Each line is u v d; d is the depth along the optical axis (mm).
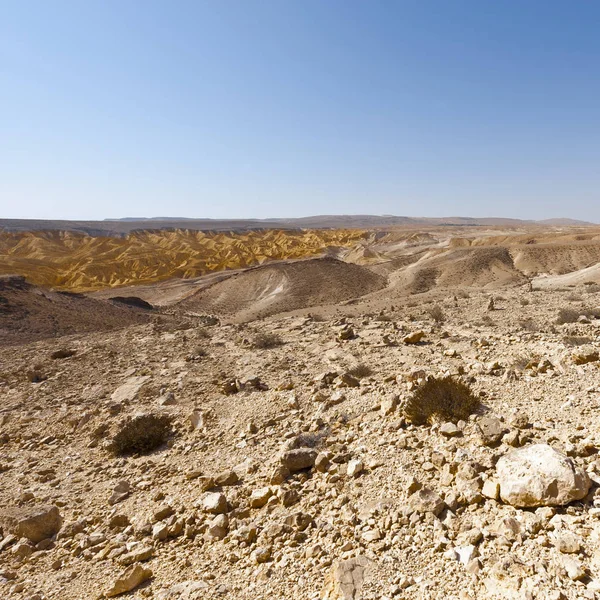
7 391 15758
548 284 52031
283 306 73938
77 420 11438
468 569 3955
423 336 16062
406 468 5910
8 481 8742
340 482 6039
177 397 12148
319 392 10000
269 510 5914
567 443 5449
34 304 49281
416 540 4535
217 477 6973
